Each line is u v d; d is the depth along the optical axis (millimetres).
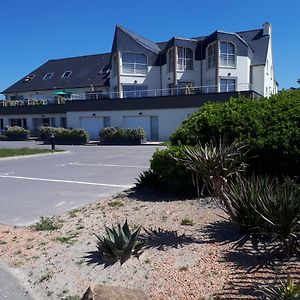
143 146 29453
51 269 4844
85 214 7320
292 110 7766
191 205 7148
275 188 5484
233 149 5617
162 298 3875
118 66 40719
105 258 4902
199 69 41406
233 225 5656
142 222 6336
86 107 38094
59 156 21484
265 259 4445
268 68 44625
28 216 7582
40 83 51219
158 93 41469
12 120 45812
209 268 4363
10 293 4359
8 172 14609
